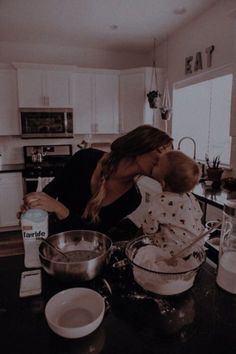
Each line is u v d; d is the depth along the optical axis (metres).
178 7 2.88
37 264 0.91
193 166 1.12
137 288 0.79
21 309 0.71
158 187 2.91
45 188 1.39
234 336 0.63
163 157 1.13
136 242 0.94
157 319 0.67
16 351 0.58
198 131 3.44
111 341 0.61
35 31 3.58
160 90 3.99
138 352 0.58
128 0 2.72
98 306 0.69
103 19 3.18
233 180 2.45
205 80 3.11
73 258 0.88
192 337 0.62
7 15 3.07
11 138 4.19
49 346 0.59
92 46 4.21
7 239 3.50
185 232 1.01
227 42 2.67
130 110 4.12
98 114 4.17
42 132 3.93
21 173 3.69
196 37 3.17
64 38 3.85
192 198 1.20
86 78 4.05
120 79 4.15
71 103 3.98
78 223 1.16
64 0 2.72
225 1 2.66
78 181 1.35
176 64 3.65
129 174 1.18
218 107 3.06
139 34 3.67
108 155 1.22
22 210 1.01
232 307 0.73
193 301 0.75
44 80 3.84
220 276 0.80
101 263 0.81
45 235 0.90
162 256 0.86
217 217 2.04
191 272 0.74
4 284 0.82
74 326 0.65
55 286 0.81
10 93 3.82
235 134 2.34
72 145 4.42
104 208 1.24
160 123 4.06
